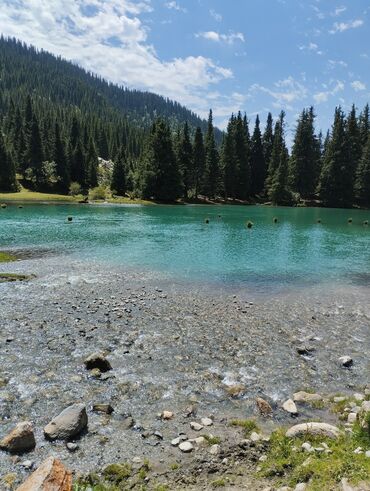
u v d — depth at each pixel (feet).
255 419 23.75
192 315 44.91
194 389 27.45
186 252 88.99
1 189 328.29
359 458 17.26
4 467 18.39
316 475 16.43
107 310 45.47
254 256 86.38
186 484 17.46
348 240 115.75
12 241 99.40
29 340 35.35
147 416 23.70
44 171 364.58
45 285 57.11
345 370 31.53
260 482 17.24
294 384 28.81
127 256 82.58
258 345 36.40
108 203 276.21
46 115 528.63
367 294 57.72
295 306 50.52
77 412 22.08
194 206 275.59
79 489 16.70
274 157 338.34
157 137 297.33
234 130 335.06
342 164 300.61
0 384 26.84
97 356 30.22
